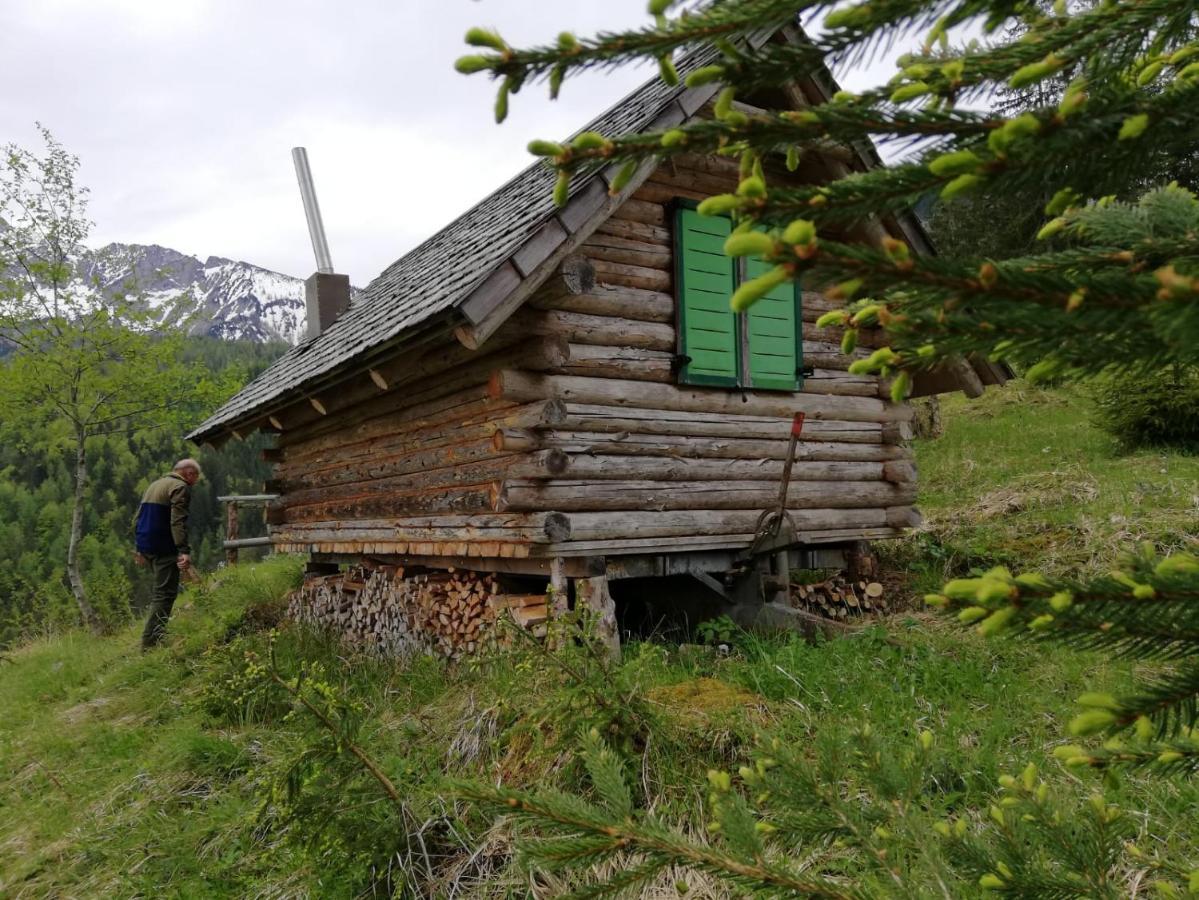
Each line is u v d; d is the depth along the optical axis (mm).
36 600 14180
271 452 10750
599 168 1154
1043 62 1036
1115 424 10992
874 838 1693
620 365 6426
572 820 1619
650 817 1623
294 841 3656
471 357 6461
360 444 8625
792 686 4934
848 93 1182
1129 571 1049
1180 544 7137
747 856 1552
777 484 7266
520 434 6004
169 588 9664
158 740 6395
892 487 8078
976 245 17422
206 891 4082
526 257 5438
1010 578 980
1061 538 7969
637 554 6672
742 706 4512
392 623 7781
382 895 3654
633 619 7816
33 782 6180
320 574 10469
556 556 6176
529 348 6039
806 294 7594
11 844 5141
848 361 7848
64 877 4613
